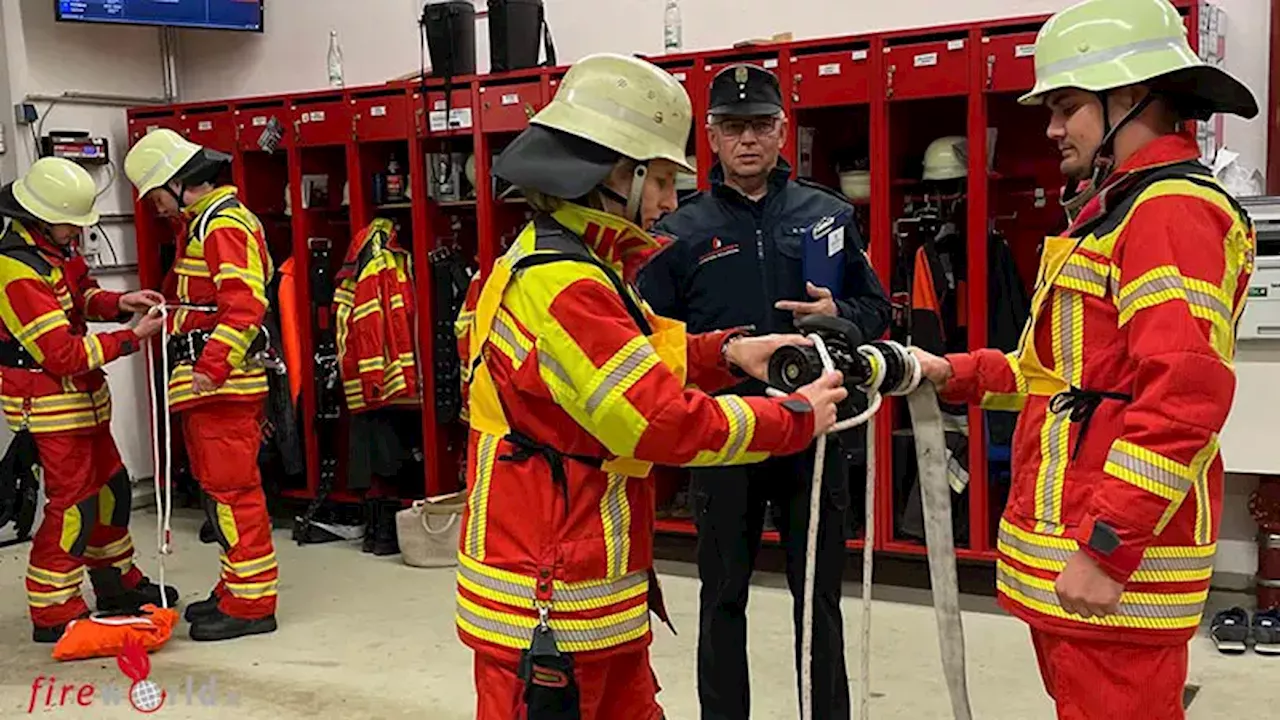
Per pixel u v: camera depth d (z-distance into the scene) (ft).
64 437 13.04
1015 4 15.01
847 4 16.06
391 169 17.93
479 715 6.27
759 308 9.36
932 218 14.94
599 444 6.01
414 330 17.35
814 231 9.40
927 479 6.26
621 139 5.76
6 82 18.97
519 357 5.85
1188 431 5.23
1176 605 5.78
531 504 6.02
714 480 9.04
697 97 14.82
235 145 18.58
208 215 12.76
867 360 6.11
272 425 17.24
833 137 15.80
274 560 13.64
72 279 13.60
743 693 9.27
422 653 12.74
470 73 16.89
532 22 16.51
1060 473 5.93
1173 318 5.30
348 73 20.07
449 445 17.88
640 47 17.56
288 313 17.97
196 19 19.63
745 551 9.14
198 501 20.18
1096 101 5.84
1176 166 5.63
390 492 18.08
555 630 5.99
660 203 6.13
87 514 13.29
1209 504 5.86
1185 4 12.26
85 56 19.93
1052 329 6.06
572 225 5.93
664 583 15.08
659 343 6.10
